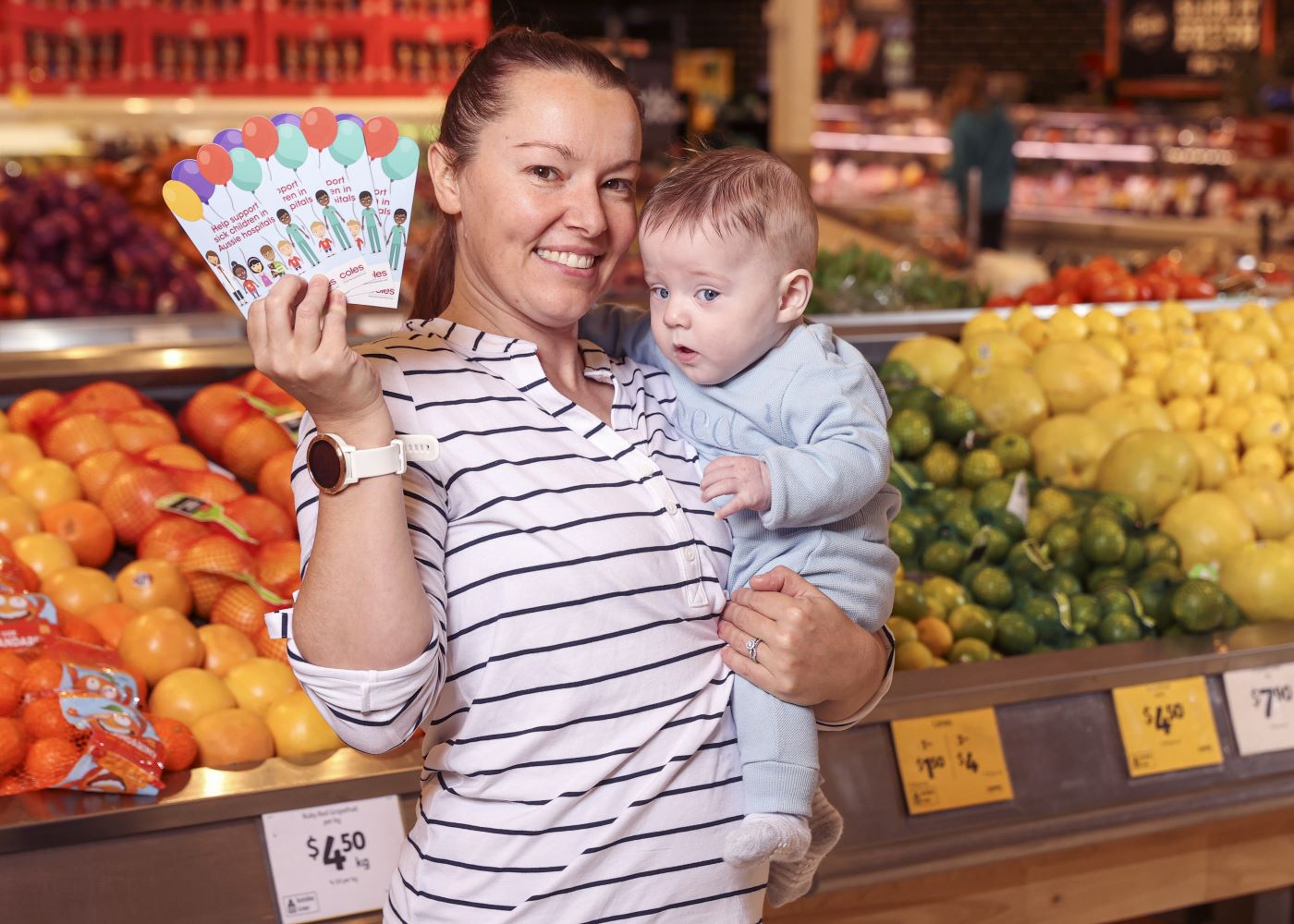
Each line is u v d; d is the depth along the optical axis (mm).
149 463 2156
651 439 1408
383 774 1581
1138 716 1987
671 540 1311
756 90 11531
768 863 1373
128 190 4738
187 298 4195
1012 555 2297
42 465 2121
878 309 3803
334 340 1044
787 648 1310
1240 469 2641
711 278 1396
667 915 1272
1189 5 10203
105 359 2449
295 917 1525
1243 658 2066
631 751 1249
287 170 1114
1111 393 2727
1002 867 1981
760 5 11359
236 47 5949
